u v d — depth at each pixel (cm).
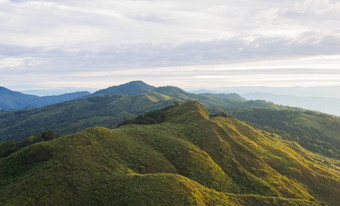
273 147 11981
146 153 7300
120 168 5988
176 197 4712
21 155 5919
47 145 6109
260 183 7575
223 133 10538
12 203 4059
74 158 5716
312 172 10031
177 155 7762
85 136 7075
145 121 13062
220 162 8331
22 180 4847
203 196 5134
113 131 8456
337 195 8719
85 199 4625
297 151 14638
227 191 6719
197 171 7162
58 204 4303
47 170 5100
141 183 5097
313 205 6081
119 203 4547
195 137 9756
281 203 5869
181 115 13325
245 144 10844
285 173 9256
